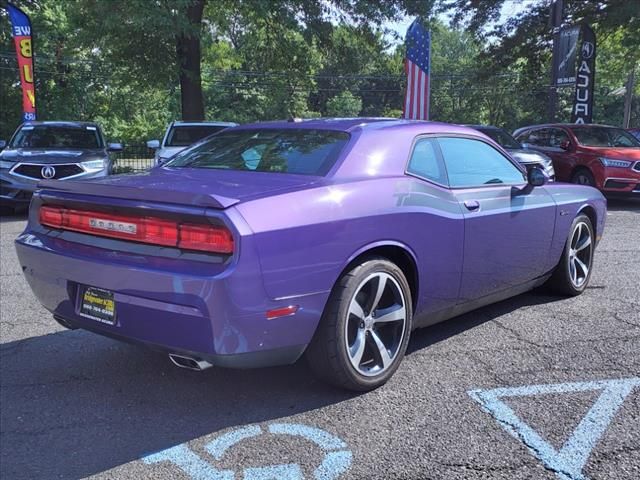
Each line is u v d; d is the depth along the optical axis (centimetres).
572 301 547
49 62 2822
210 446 303
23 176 1083
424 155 410
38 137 1229
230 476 275
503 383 371
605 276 638
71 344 452
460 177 430
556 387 364
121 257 320
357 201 345
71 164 1103
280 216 308
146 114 4753
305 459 289
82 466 287
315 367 345
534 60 2562
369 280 351
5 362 416
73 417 336
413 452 293
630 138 1373
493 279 451
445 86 6297
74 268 337
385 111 7219
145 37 1703
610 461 283
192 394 364
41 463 290
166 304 300
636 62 3012
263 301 299
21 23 1698
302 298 315
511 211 454
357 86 7150
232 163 403
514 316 505
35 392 368
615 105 6109
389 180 374
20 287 616
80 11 1606
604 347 429
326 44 1802
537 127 1470
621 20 2047
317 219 322
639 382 371
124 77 1934
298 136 411
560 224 517
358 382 351
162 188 321
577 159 1284
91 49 1975
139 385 378
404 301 374
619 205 1282
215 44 2166
